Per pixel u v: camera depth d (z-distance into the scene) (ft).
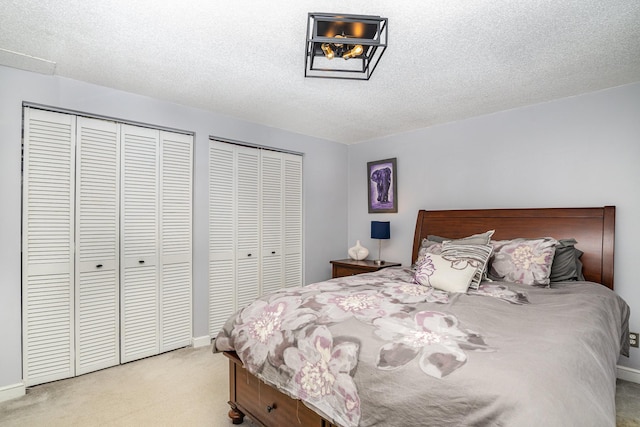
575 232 8.36
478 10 5.20
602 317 5.27
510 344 3.90
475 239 8.11
